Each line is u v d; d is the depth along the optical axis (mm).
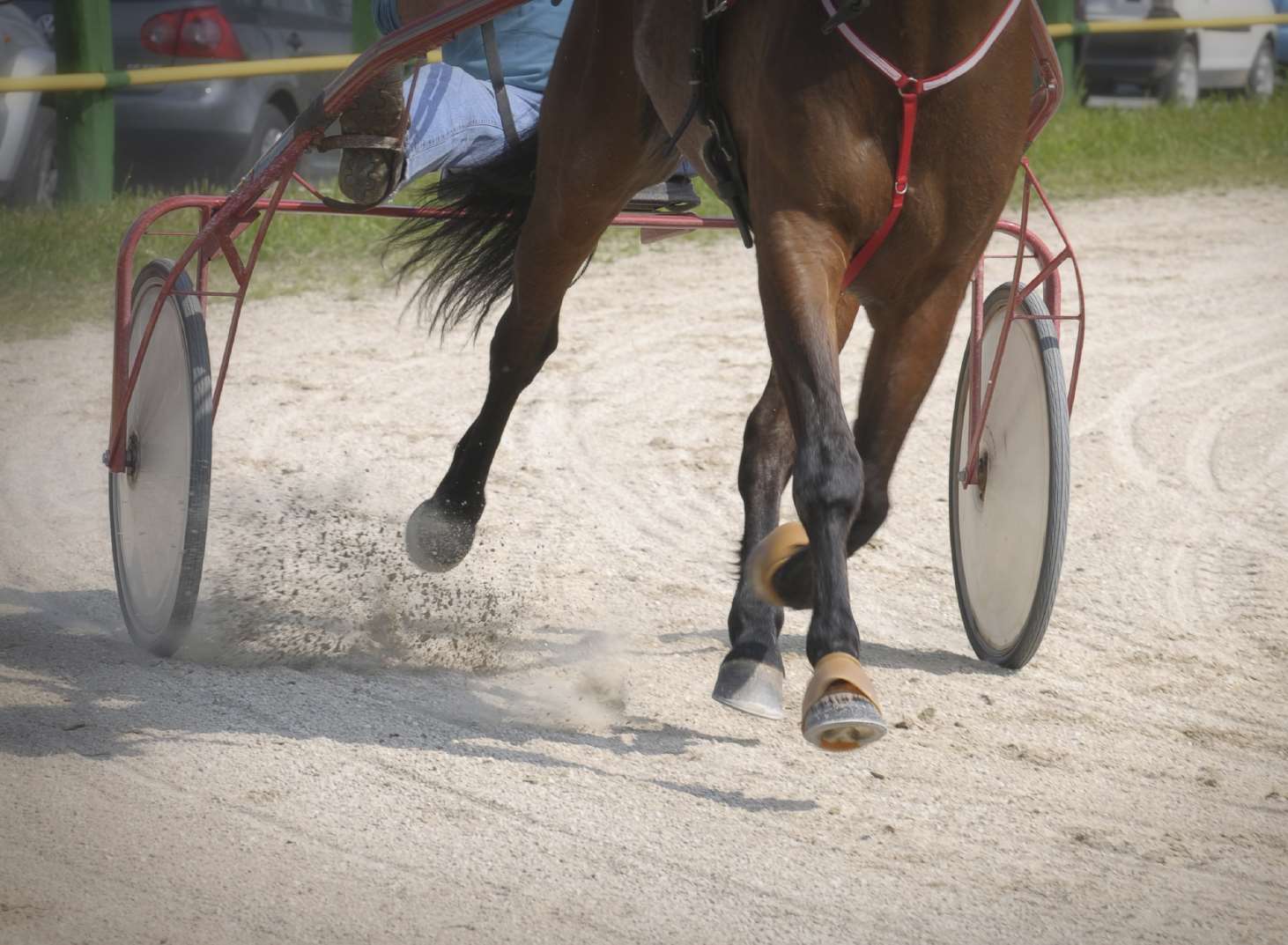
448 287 9336
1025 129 6391
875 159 6062
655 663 8305
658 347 15602
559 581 9586
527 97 9562
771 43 6203
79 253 17609
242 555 9727
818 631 5914
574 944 5363
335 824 6242
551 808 6449
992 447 8578
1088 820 6500
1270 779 6969
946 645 8781
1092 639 8773
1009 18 6152
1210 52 32219
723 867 5969
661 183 9141
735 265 19500
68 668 8016
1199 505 11258
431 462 11875
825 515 5863
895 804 6598
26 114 19766
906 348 6574
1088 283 18188
